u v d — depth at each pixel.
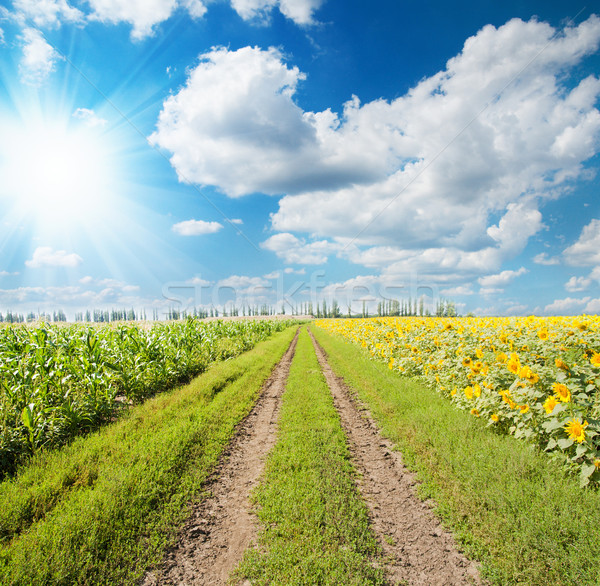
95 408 6.53
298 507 3.73
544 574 2.73
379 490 4.19
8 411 5.39
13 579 2.73
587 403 4.23
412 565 2.98
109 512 3.58
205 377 10.16
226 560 3.10
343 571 2.85
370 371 10.71
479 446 4.76
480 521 3.38
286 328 45.06
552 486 3.68
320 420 6.57
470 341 8.05
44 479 4.31
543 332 6.29
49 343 7.43
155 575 2.95
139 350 9.16
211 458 5.09
